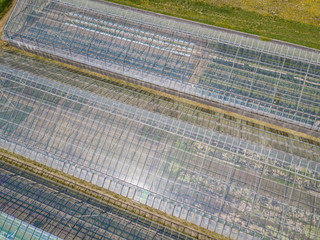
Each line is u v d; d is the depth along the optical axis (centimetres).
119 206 3534
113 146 3372
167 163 3253
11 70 3675
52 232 2917
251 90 3606
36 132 3503
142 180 3272
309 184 3038
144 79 3841
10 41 4069
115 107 3494
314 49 3956
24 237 2895
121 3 4366
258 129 3612
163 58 3825
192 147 3266
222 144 3253
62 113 3500
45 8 4050
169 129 3353
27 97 3575
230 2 4259
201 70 3744
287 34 4075
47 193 3372
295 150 3316
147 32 3934
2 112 3569
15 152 3531
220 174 3153
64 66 4181
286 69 3641
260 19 4159
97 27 3984
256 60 3709
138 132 3369
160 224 3412
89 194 3588
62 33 3972
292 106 3516
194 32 3944
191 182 3183
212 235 3359
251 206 3041
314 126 3494
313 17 4138
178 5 4309
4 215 2989
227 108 3756
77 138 3441
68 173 3438
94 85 3838
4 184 3331
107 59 3856
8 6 4441
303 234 2905
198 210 3133
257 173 3114
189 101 3938
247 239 3023
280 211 2988
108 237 3027
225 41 3847
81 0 4144
